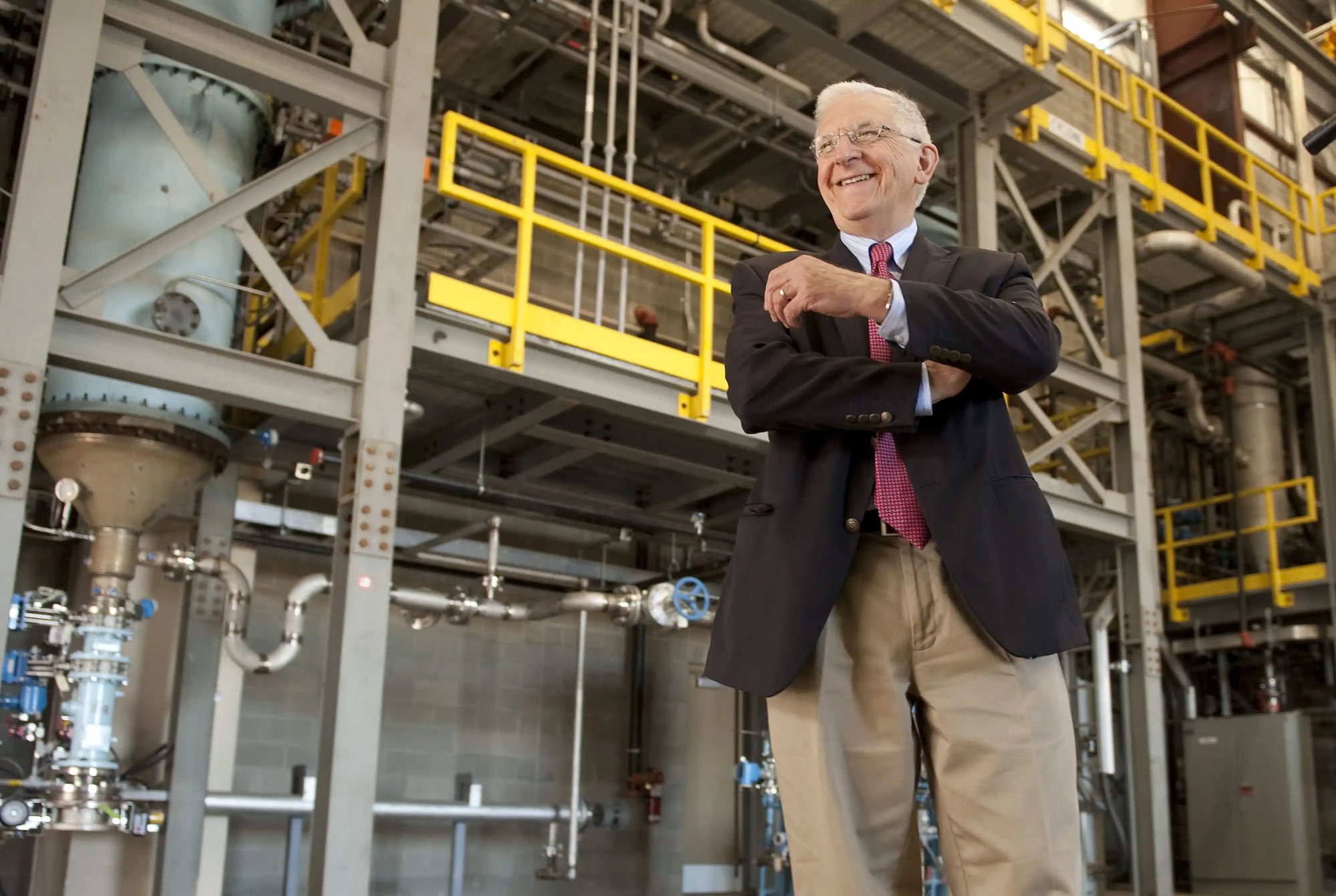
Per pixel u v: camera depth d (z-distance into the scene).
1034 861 1.17
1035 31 8.05
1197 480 13.95
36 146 4.59
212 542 7.37
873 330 1.34
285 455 7.92
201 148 5.77
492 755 9.80
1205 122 12.12
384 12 8.15
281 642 7.00
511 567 9.54
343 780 4.82
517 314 5.94
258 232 6.62
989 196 8.28
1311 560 12.89
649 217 9.34
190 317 5.21
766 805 9.25
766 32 9.00
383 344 5.36
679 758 10.95
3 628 4.18
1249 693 12.66
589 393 6.27
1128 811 11.74
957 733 1.21
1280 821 10.96
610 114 7.35
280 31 7.73
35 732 6.06
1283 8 14.56
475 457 8.67
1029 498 1.25
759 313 1.39
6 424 4.31
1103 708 9.55
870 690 1.25
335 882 4.69
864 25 7.48
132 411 5.55
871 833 1.24
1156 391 13.04
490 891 9.48
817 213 11.21
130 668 7.62
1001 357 1.19
